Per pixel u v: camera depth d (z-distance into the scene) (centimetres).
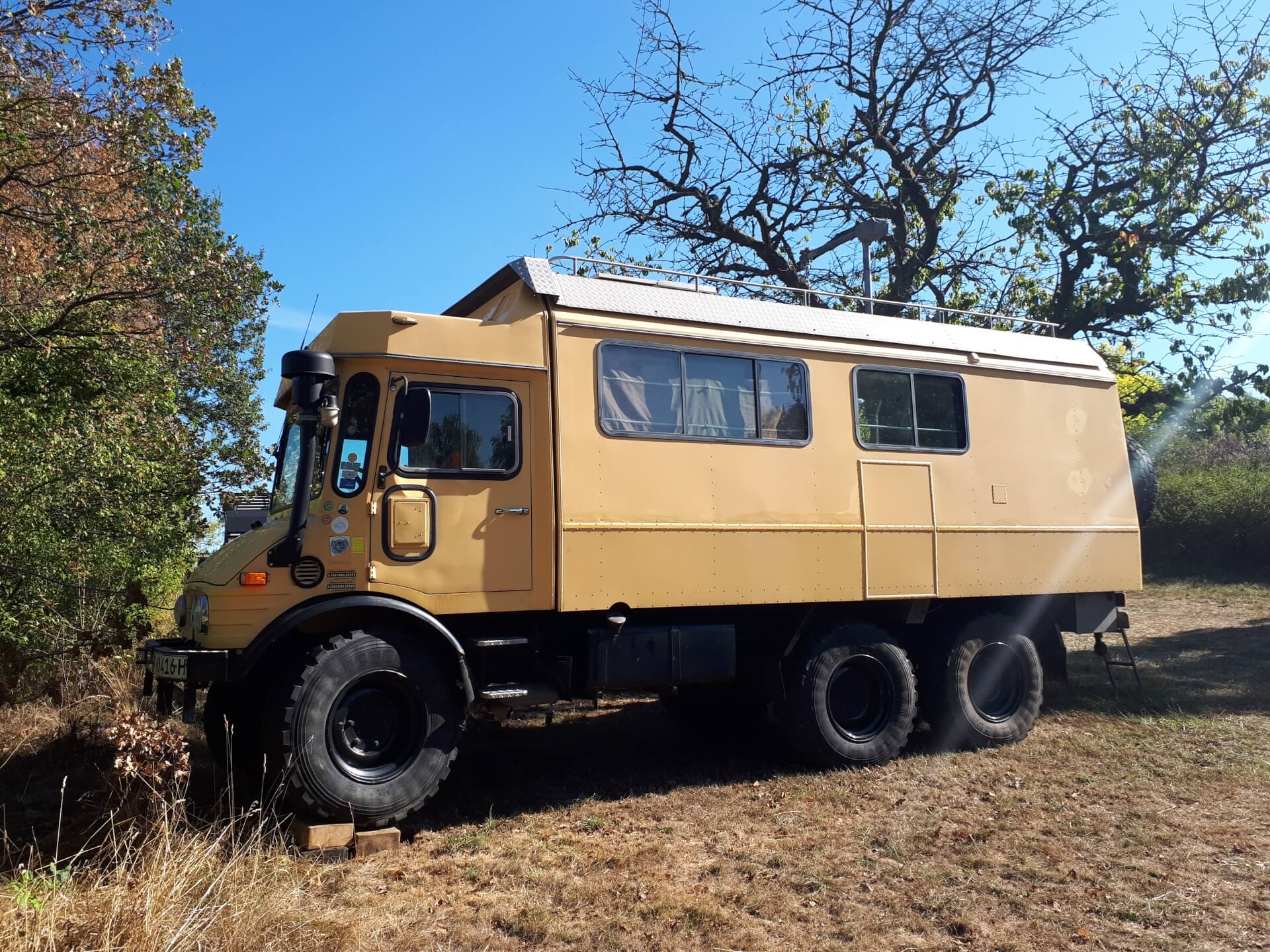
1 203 836
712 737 800
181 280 815
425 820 565
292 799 499
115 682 784
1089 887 452
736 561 654
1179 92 1598
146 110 835
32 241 862
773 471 679
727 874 473
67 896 368
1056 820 557
